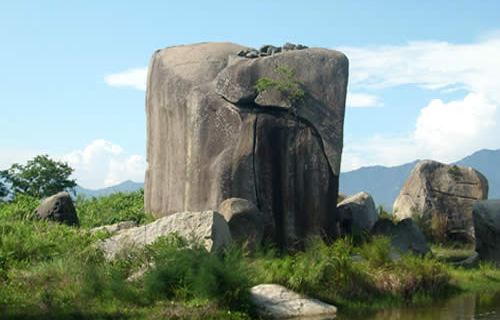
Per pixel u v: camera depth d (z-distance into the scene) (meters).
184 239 13.77
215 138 19.72
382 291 14.23
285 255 17.62
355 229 20.53
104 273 12.83
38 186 26.97
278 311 12.23
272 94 19.66
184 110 20.44
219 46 21.86
